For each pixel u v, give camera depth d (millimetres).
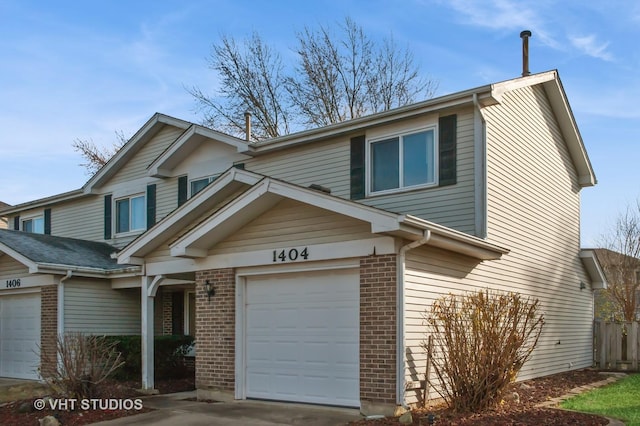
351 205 10344
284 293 12141
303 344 11734
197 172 18672
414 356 10469
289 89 34844
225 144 18031
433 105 13609
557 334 17375
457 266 12117
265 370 12250
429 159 13922
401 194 14125
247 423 10133
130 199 20969
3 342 19016
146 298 14711
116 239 21031
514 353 10109
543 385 14117
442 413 9828
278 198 11859
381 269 10500
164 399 13109
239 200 11859
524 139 15781
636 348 18547
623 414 9898
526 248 15484
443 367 10312
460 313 10312
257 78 32906
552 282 17203
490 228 13305
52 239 19625
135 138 20422
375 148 14844
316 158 15953
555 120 18234
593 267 20062
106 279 18328
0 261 18938
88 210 22266
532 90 16562
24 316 18469
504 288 14078
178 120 19391
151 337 14734
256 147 16875
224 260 12867
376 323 10438
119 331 18703
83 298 17766
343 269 11289
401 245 10398
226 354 12586
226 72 33156
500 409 9953
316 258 11406
